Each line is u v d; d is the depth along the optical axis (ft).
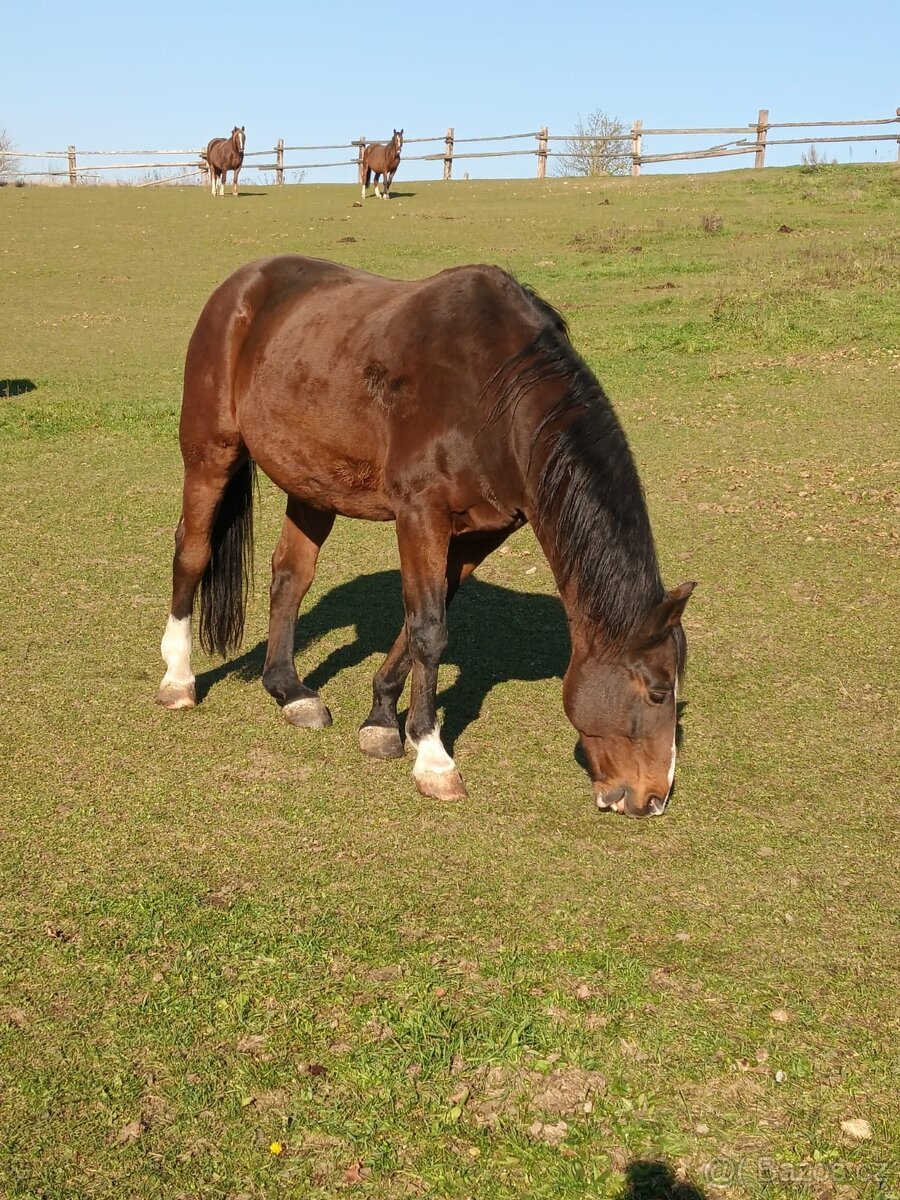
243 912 11.50
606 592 12.05
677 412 34.09
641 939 11.07
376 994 10.23
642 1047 9.57
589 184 94.94
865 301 44.75
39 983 10.39
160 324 51.70
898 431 30.58
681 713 16.37
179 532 17.25
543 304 13.84
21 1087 9.11
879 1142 8.61
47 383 40.73
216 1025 9.84
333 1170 8.36
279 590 17.08
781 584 21.53
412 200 92.02
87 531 25.62
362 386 14.25
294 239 71.61
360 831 13.23
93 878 12.14
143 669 18.20
